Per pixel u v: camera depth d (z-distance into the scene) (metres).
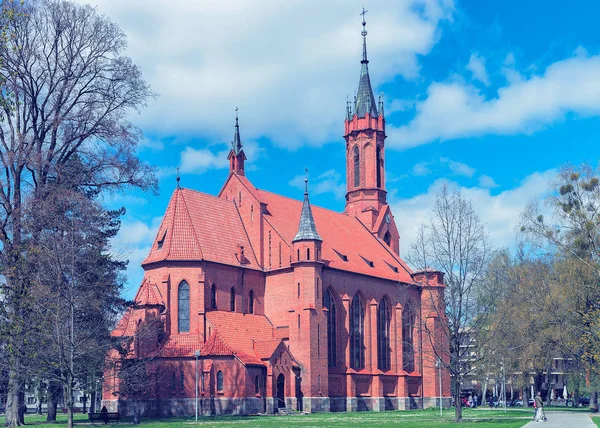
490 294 81.56
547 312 77.69
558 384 155.50
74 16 63.06
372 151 122.31
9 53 57.94
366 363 100.56
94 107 65.00
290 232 98.81
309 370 87.19
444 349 66.62
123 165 66.94
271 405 82.00
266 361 83.00
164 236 87.56
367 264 106.75
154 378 78.12
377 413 87.94
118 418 68.25
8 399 59.84
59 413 120.31
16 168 60.78
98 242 61.28
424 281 109.88
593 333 67.56
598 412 84.88
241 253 92.81
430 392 108.12
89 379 67.44
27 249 55.31
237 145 102.12
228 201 98.75
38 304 53.56
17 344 54.19
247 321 89.44
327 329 92.88
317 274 90.94
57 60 62.47
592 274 70.81
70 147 65.69
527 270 90.00
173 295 84.56
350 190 123.12
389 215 122.94
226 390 79.62
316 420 68.12
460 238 63.16
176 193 90.75
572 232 73.12
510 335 85.56
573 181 72.81
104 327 61.78
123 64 66.00
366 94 124.12
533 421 60.06
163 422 65.12
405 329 108.38
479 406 121.06
